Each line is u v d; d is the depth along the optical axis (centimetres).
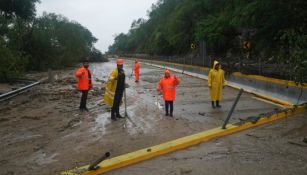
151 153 707
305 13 1780
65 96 1593
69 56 4738
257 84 1609
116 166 652
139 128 945
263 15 2056
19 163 686
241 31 2830
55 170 642
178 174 613
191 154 721
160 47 5916
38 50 3869
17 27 3734
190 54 4181
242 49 2625
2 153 752
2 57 2273
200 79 2467
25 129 966
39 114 1176
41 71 3794
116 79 1048
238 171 620
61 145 799
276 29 2091
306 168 627
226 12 3103
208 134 832
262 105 1288
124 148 764
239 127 898
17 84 2216
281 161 665
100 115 1141
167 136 853
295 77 1098
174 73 3123
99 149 759
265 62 1747
